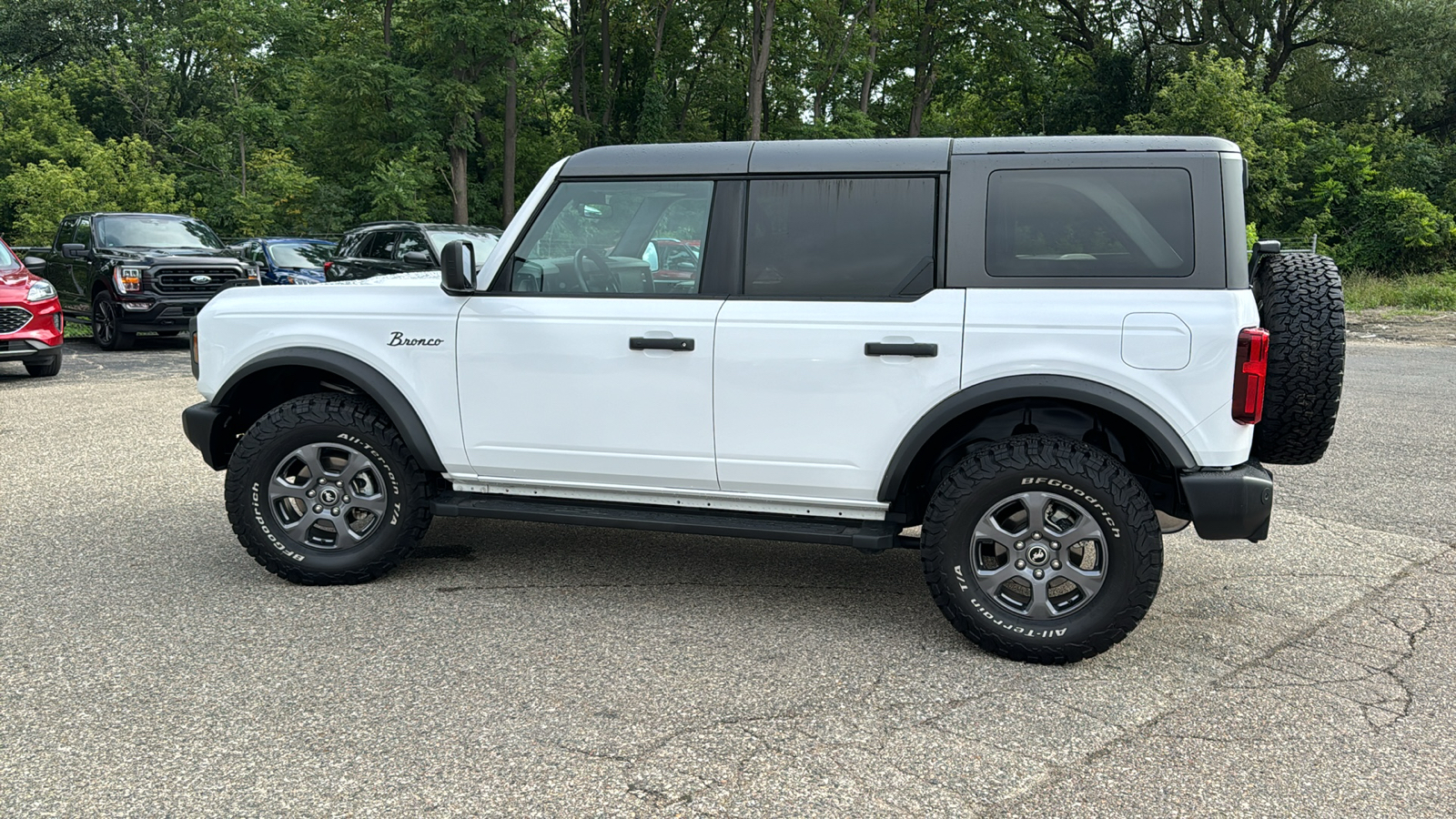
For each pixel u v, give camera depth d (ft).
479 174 135.03
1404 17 124.77
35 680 11.43
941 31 132.77
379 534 14.66
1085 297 11.93
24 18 167.12
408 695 11.10
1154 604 14.58
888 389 12.50
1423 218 95.71
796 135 131.64
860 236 12.78
